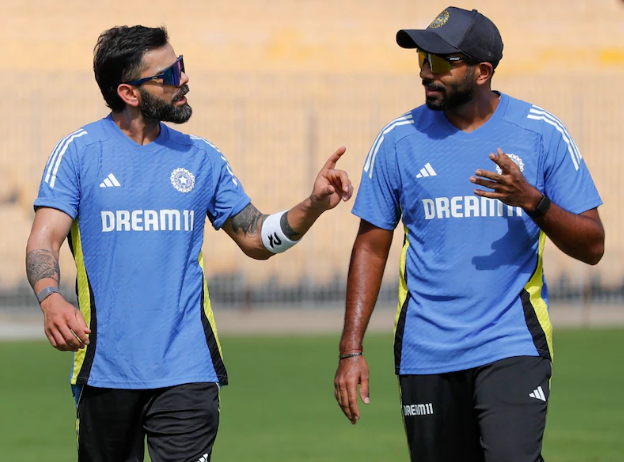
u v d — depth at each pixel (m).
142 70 16.23
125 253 16.17
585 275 65.50
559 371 41.25
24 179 67.88
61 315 15.15
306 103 69.69
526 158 16.45
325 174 16.42
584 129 69.81
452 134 16.62
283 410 33.41
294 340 53.09
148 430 16.41
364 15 85.94
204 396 16.22
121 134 16.53
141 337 16.11
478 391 16.06
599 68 84.69
